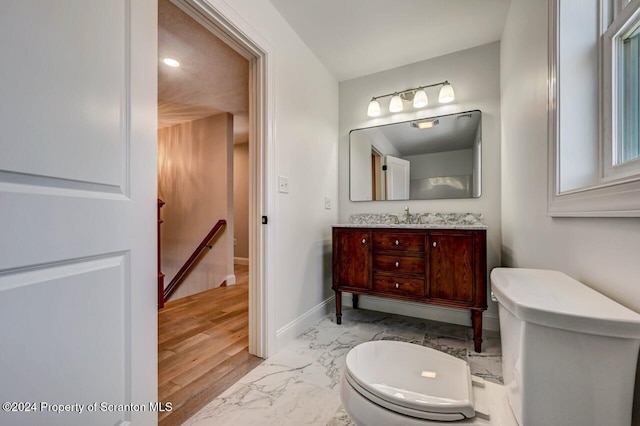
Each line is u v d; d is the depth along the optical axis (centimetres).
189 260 368
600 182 92
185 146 394
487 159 220
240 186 537
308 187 225
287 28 196
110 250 84
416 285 196
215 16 139
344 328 218
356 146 273
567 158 99
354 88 276
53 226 69
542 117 119
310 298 225
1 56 59
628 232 65
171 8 171
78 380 74
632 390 52
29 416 64
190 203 390
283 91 192
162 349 183
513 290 70
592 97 96
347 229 222
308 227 224
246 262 527
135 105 93
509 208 183
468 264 180
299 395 135
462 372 83
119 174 87
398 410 69
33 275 65
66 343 72
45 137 67
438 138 238
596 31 96
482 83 223
